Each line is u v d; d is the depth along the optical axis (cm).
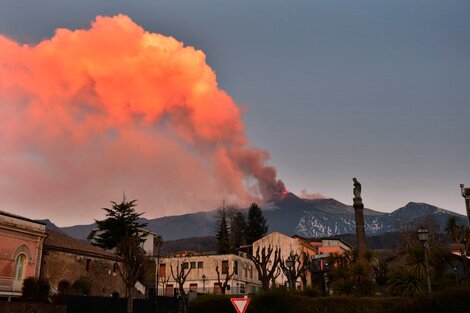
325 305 3061
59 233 5022
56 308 3409
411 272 3269
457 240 4881
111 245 6619
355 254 4834
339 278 4012
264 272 3634
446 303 2398
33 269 3975
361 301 3033
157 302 4350
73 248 4628
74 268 4566
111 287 4959
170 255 7956
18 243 3841
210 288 7044
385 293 3759
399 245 8275
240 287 7212
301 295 3466
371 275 4147
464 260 4297
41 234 4088
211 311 3222
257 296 3152
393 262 5978
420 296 2608
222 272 7094
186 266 7344
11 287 3712
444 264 3525
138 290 5419
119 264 5131
